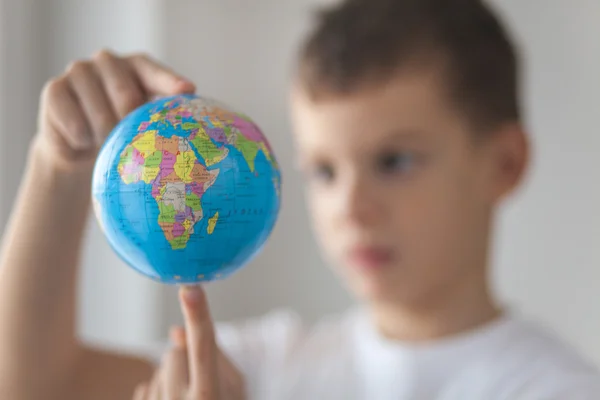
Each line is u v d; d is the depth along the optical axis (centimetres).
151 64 66
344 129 86
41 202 68
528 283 140
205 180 51
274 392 101
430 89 86
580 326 134
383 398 92
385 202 84
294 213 156
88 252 134
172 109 55
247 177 53
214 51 151
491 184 93
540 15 138
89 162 67
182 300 57
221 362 67
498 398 85
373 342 99
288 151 155
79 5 134
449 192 87
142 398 68
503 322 93
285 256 158
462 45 90
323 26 97
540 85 138
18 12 125
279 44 154
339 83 85
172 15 145
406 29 89
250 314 158
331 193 89
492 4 136
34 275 68
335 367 100
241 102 154
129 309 135
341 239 88
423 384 90
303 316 157
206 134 52
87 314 133
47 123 66
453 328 93
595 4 132
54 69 135
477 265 92
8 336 69
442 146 86
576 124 134
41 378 70
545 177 138
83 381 77
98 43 134
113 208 52
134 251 52
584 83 133
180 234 51
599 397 81
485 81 92
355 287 91
